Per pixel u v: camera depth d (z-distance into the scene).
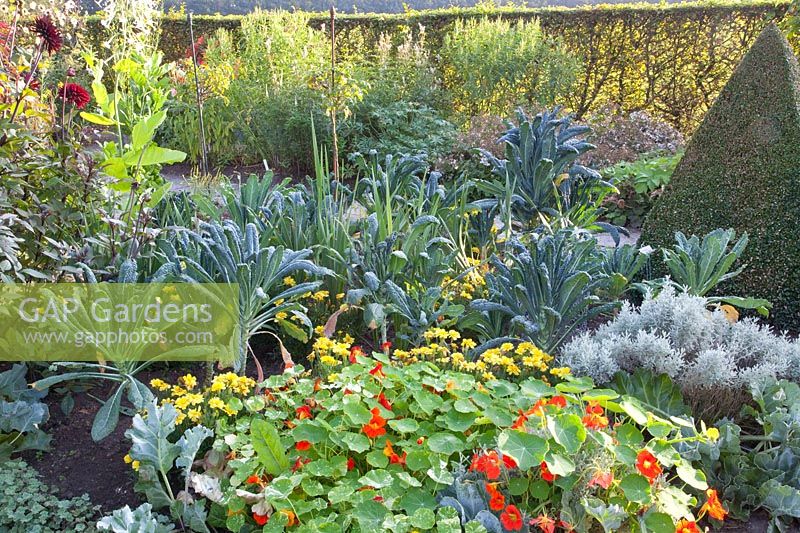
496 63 9.12
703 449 2.62
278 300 3.31
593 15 9.72
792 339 3.81
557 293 3.26
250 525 2.26
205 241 3.07
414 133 8.33
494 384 2.73
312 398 2.69
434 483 2.32
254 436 2.33
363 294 3.28
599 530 2.24
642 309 3.35
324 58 8.95
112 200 3.92
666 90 9.73
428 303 3.33
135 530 2.12
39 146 3.51
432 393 2.65
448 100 9.32
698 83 9.51
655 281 3.94
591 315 3.36
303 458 2.43
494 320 3.54
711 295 4.16
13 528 2.31
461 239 4.18
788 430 2.67
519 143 4.61
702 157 4.46
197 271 3.09
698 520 2.45
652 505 2.20
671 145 8.05
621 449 2.28
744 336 3.26
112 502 2.49
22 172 3.15
